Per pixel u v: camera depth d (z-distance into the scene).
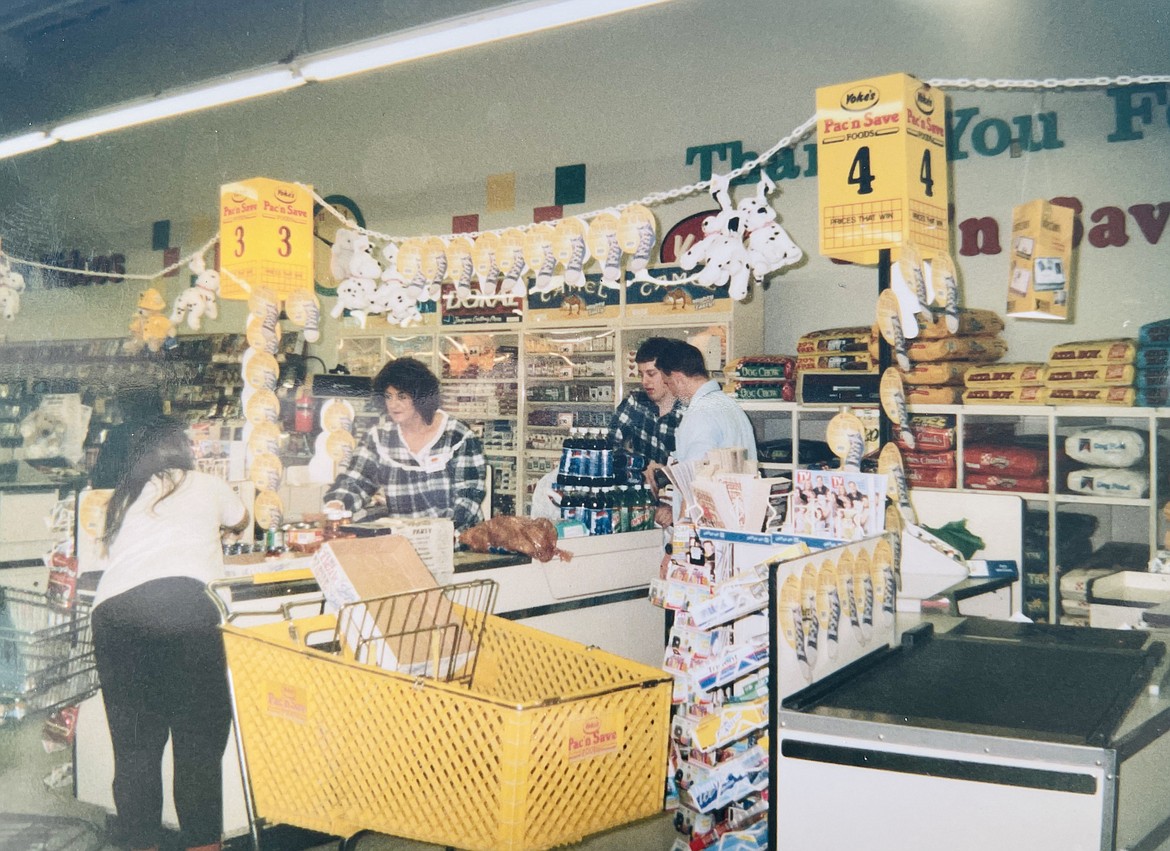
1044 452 4.87
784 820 2.01
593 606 3.89
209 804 2.95
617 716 2.09
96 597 2.99
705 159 6.51
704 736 2.51
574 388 6.61
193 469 3.21
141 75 8.45
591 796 2.05
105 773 3.21
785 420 6.17
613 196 6.95
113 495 3.06
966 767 1.83
